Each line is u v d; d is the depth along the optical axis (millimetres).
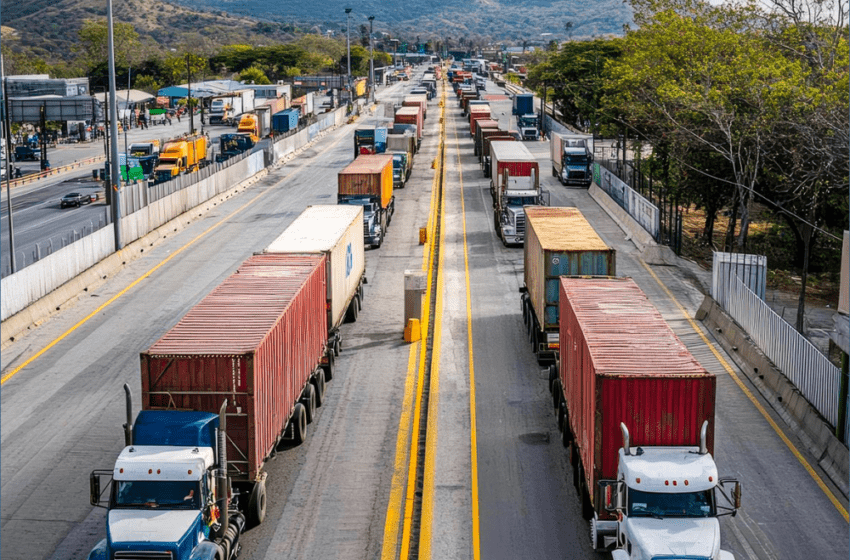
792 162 70125
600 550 29125
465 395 45750
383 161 94312
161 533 25641
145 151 145000
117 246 75250
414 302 55250
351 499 34406
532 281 53625
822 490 35156
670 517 26312
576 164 118688
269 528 32156
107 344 54281
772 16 86625
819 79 71438
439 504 33938
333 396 45750
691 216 108250
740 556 30203
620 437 28500
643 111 90312
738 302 53219
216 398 30594
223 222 95625
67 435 40750
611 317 35500
